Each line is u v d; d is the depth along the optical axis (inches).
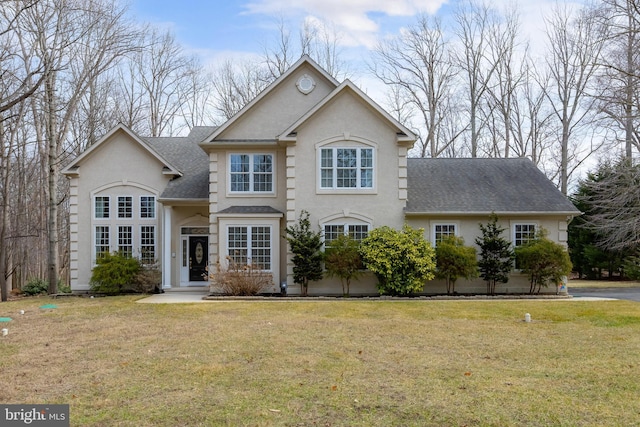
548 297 697.0
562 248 721.6
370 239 698.8
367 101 724.7
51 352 355.6
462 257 691.4
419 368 304.7
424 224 749.9
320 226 725.9
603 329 441.7
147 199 826.2
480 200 765.9
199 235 838.5
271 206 763.4
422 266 681.6
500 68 1407.5
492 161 904.9
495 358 331.0
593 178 1208.2
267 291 730.8
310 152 731.4
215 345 373.4
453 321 486.6
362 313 543.5
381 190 732.7
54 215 840.3
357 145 732.7
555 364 314.3
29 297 847.7
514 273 743.7
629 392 257.3
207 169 869.8
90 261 816.9
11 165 1097.4
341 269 685.3
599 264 1170.0
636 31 831.7
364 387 265.9
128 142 829.2
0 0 572.1
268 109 787.4
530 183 820.0
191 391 261.3
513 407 234.5
